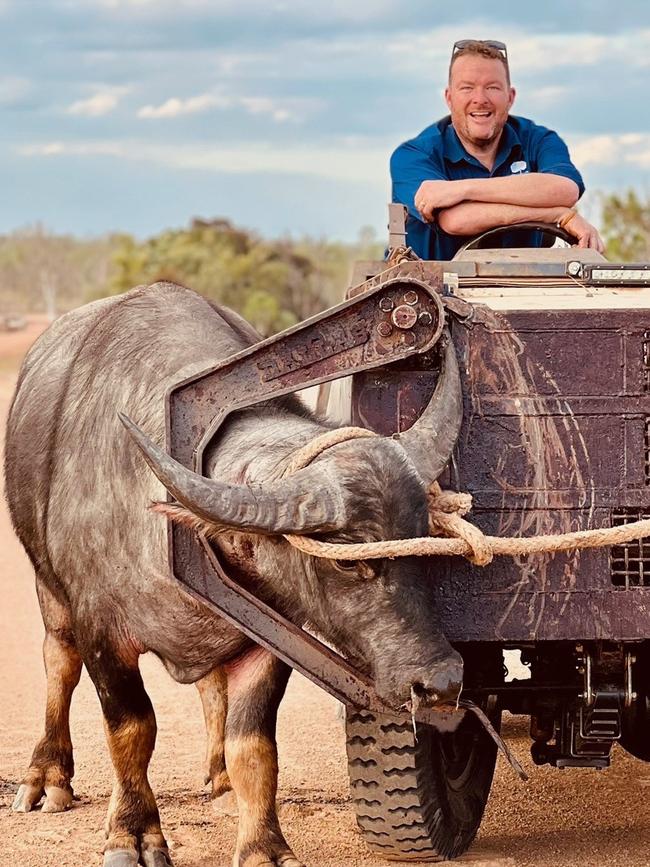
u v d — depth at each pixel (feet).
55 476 19.48
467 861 18.42
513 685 17.94
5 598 40.11
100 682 18.75
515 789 22.33
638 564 16.46
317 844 19.34
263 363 16.43
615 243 95.09
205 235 253.65
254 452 16.46
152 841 18.49
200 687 22.18
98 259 481.05
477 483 16.35
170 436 16.61
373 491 15.14
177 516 15.48
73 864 18.88
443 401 15.89
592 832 19.98
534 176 21.31
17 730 26.04
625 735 19.17
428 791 17.75
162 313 20.22
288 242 268.82
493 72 24.40
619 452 16.35
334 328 16.22
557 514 16.35
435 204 21.42
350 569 15.28
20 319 346.95
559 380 16.31
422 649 15.06
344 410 18.25
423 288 15.89
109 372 19.39
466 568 16.30
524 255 19.49
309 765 23.67
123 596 18.24
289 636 16.31
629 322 16.24
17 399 22.35
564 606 16.35
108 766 23.80
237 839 18.13
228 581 16.30
